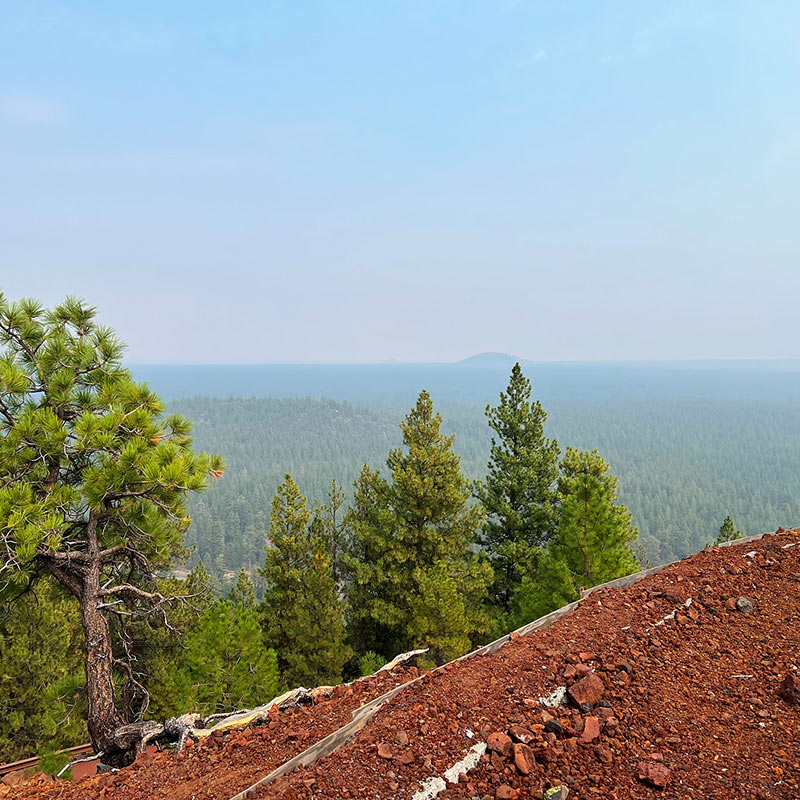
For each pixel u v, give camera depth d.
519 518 27.55
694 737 5.53
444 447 25.45
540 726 5.62
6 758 19.44
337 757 5.35
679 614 8.04
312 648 22.00
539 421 28.95
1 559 8.80
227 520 196.00
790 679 6.15
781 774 4.93
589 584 16.66
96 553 10.26
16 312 10.68
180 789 5.62
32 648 20.91
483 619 23.05
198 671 16.62
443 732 5.59
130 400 10.70
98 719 9.50
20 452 9.62
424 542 24.73
